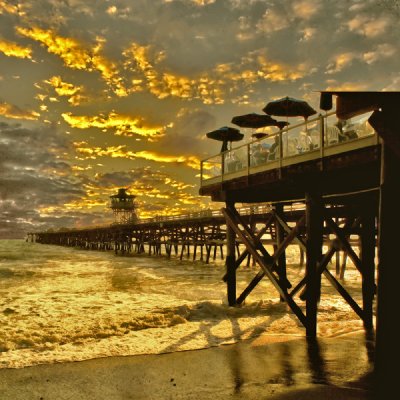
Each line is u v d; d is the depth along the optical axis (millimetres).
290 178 8133
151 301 13297
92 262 37125
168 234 41500
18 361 6660
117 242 54000
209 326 8984
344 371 5961
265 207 24812
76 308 11602
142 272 26359
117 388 5465
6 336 8180
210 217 32250
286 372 5953
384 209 4293
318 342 7602
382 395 4074
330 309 10602
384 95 4465
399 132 4348
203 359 6680
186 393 5219
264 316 9883
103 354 7027
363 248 8984
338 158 6875
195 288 17656
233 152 10625
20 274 25109
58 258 44625
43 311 11102
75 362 6609
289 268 27344
